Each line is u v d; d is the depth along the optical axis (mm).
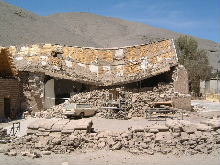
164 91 34281
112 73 37594
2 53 31719
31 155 15695
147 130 17344
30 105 33500
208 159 15391
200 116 29062
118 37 186625
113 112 28922
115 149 16719
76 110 27906
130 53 39875
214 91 62938
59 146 16688
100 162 14922
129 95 31078
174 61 36000
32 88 33781
